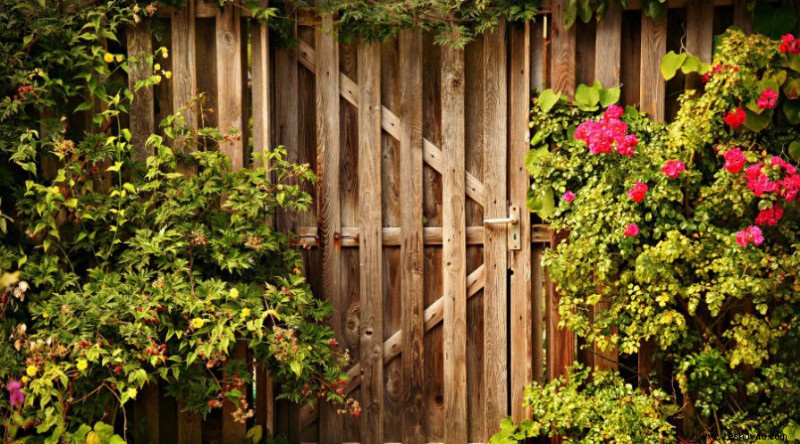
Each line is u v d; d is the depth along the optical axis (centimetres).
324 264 378
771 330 337
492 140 370
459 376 377
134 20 358
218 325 320
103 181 366
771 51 335
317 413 384
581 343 377
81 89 369
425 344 382
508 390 382
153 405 369
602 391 349
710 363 339
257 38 365
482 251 378
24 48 353
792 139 350
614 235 338
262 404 381
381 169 378
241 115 365
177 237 343
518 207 370
